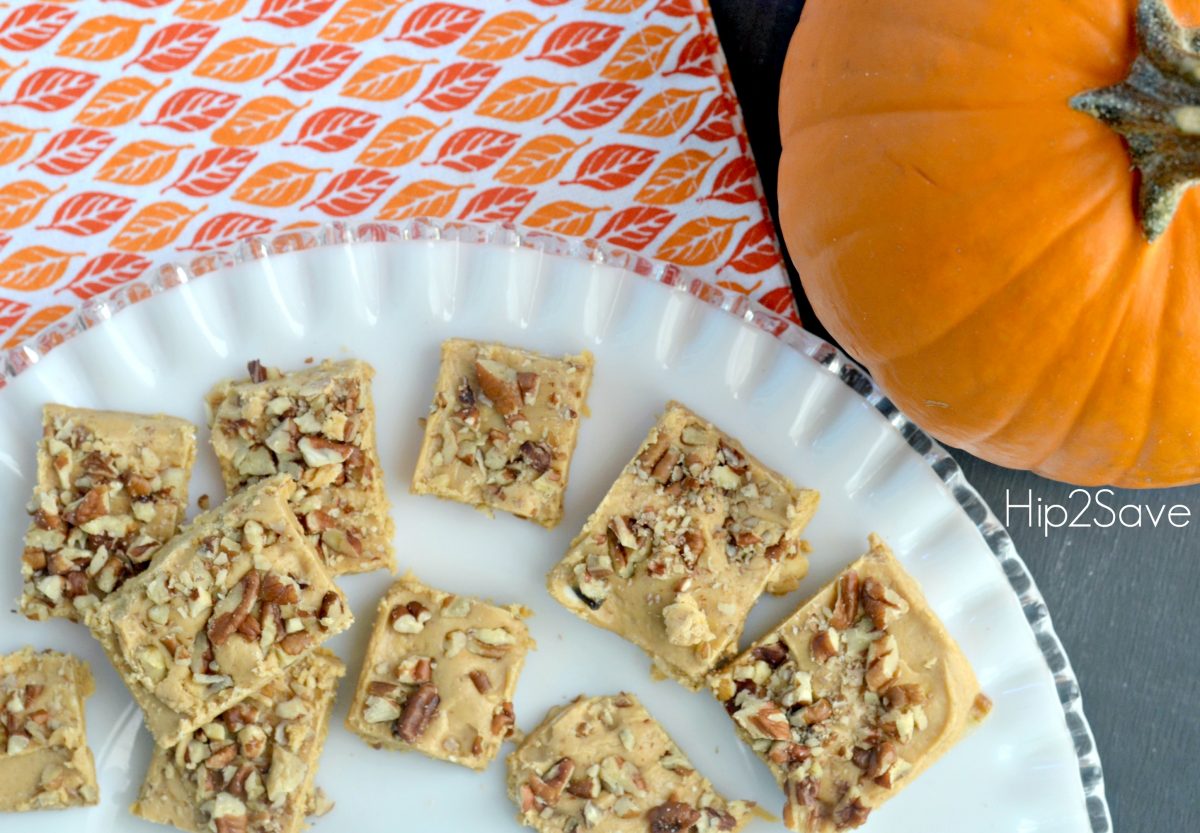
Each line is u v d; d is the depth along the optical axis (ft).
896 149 1.06
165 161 1.24
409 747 1.21
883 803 1.22
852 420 1.24
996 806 1.24
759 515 1.22
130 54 1.23
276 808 1.19
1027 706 1.24
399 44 1.25
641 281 1.23
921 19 1.05
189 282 1.22
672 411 1.22
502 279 1.23
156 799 1.20
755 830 1.23
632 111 1.25
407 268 1.23
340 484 1.21
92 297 1.24
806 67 1.12
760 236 1.26
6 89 1.23
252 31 1.24
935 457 1.25
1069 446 1.13
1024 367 1.08
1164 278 1.05
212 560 1.18
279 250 1.22
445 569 1.24
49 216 1.23
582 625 1.24
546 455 1.21
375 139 1.25
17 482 1.21
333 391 1.20
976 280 1.06
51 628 1.21
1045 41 1.03
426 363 1.24
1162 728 1.28
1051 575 1.28
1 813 1.20
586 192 1.26
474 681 1.21
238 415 1.20
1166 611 1.28
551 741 1.22
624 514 1.21
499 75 1.25
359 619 1.24
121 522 1.19
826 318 1.18
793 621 1.21
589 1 1.25
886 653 1.20
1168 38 0.99
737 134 1.25
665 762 1.22
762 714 1.20
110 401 1.22
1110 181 1.03
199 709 1.17
